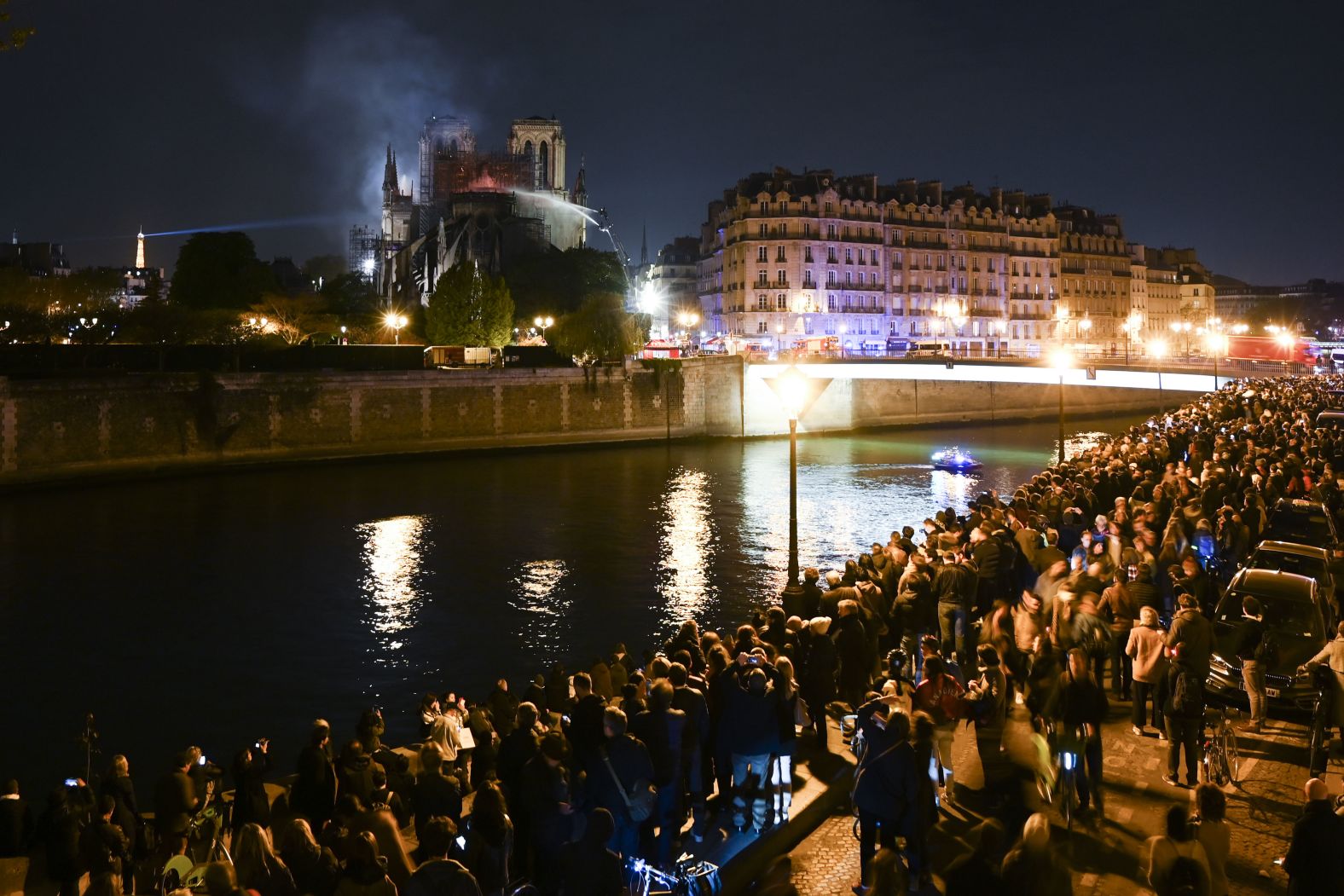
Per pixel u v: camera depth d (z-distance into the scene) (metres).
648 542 55.88
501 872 9.75
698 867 10.88
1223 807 9.27
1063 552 22.97
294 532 58.28
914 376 91.81
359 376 87.38
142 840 14.88
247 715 31.98
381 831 10.59
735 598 45.09
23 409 69.88
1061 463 39.69
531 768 10.22
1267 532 23.77
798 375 22.50
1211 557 20.88
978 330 159.62
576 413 99.12
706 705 12.96
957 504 67.12
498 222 159.25
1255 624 16.11
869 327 149.25
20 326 98.50
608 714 10.73
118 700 33.25
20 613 42.59
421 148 198.38
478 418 93.88
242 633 40.19
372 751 15.45
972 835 8.89
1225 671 16.91
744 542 55.84
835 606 17.09
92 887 10.69
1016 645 15.94
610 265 145.88
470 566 50.50
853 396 112.56
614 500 69.31
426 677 35.34
